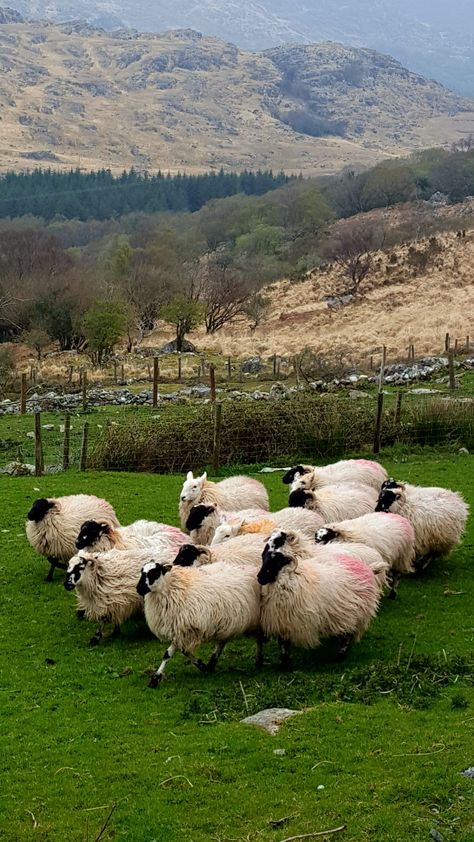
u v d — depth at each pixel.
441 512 18.11
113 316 69.75
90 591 15.02
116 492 25.80
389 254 108.50
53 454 32.97
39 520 18.12
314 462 29.80
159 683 13.41
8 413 44.94
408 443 31.28
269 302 96.81
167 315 76.12
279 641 13.95
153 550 15.76
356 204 165.88
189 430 30.28
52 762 11.02
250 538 15.49
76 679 13.71
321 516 17.73
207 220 164.00
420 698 12.22
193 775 10.41
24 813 9.91
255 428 30.27
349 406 31.92
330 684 12.99
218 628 13.34
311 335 82.81
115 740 11.58
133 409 43.22
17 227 150.50
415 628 15.38
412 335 72.25
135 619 16.41
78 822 9.69
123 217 193.25
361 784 9.92
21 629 15.97
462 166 171.00
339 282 102.56
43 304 82.31
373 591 14.12
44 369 67.06
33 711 12.55
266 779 10.26
